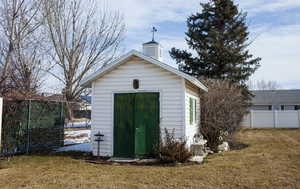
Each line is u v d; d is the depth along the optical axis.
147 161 8.58
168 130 9.08
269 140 15.38
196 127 11.87
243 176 6.62
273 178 6.43
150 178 6.44
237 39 22.41
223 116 12.94
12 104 9.75
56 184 5.96
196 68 22.94
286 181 6.17
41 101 11.32
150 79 9.41
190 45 23.58
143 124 9.36
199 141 10.32
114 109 9.73
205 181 6.17
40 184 5.96
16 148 9.95
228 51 21.27
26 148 10.40
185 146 8.66
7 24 16.70
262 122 26.08
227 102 13.20
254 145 13.20
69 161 8.77
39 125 11.16
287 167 7.68
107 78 9.91
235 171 7.16
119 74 9.77
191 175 6.71
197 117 12.27
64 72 21.62
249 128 25.25
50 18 19.97
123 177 6.57
